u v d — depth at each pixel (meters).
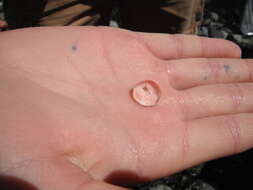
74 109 0.10
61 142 0.09
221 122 0.12
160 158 0.11
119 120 0.11
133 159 0.11
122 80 0.13
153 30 0.20
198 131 0.12
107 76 0.13
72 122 0.10
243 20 0.27
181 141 0.11
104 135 0.10
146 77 0.14
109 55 0.13
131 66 0.14
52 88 0.11
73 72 0.12
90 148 0.10
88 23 0.20
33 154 0.08
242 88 0.14
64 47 0.12
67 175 0.08
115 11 0.26
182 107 0.13
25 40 0.12
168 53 0.15
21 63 0.11
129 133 0.11
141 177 0.11
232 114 0.13
